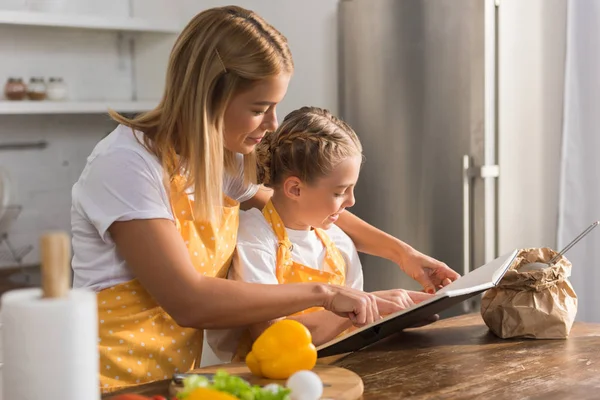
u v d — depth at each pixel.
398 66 2.82
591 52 2.54
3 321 0.83
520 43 2.63
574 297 1.53
